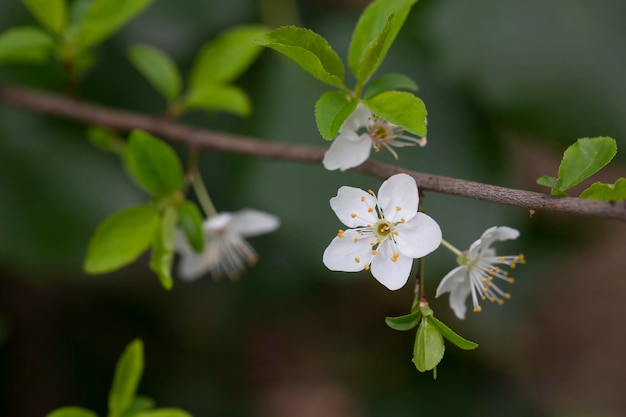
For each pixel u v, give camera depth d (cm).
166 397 51
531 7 47
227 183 48
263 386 56
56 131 48
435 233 36
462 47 47
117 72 49
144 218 40
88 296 51
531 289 48
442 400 53
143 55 45
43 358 50
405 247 37
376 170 38
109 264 40
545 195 35
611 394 57
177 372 52
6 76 48
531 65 46
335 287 56
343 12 49
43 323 51
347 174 47
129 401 40
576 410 56
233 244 44
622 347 60
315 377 57
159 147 40
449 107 47
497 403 54
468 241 46
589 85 46
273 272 50
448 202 46
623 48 46
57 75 48
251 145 42
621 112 46
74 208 48
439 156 47
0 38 43
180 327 52
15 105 45
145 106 49
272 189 47
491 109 46
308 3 51
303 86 48
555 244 48
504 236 38
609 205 34
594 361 59
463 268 38
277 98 48
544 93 46
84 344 51
